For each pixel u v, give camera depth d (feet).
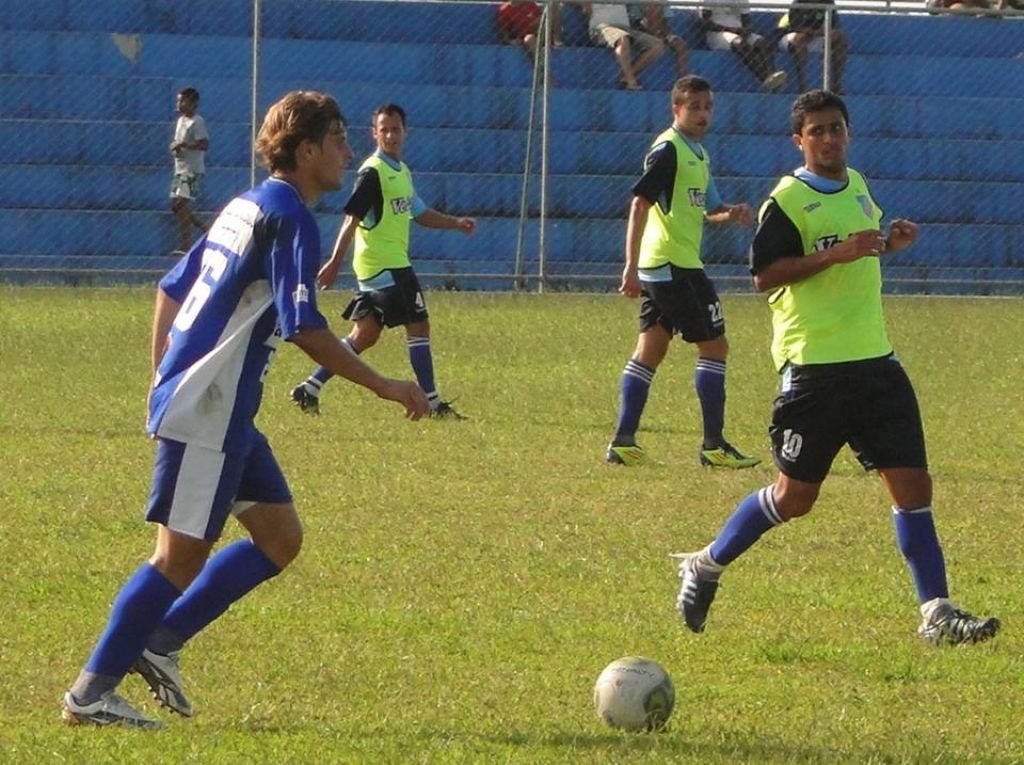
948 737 55.98
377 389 52.70
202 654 65.41
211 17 283.18
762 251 69.82
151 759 51.13
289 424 130.52
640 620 72.79
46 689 60.23
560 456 118.73
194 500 53.11
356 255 139.74
